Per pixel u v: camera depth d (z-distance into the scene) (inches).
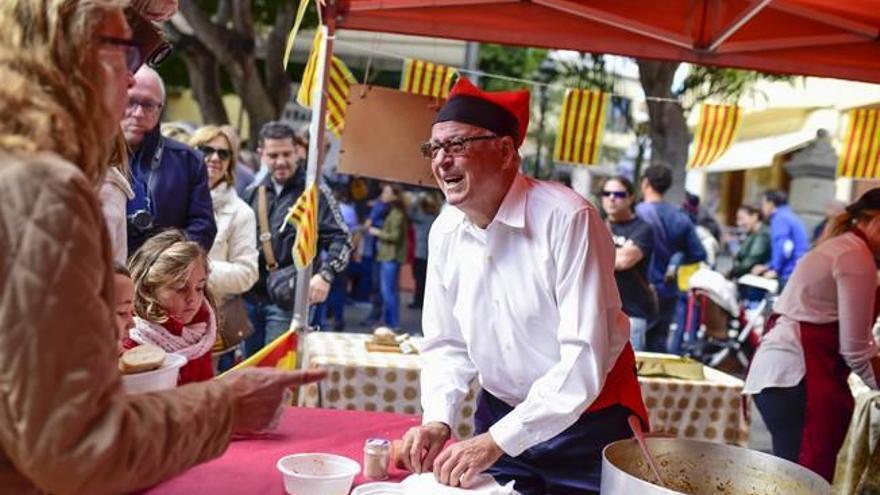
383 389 148.4
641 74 356.2
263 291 180.9
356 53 428.8
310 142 136.1
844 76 161.2
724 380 158.9
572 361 83.4
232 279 156.9
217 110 435.2
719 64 159.9
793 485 73.8
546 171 503.5
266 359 126.3
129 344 94.0
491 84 510.0
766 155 380.5
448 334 98.0
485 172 87.7
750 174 642.8
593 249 85.9
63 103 48.4
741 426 154.6
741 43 158.2
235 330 158.7
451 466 79.2
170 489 71.8
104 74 50.4
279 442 86.8
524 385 94.0
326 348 161.8
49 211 44.6
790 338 144.3
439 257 95.9
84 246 45.5
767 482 75.9
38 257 44.1
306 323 135.0
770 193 357.1
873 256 144.3
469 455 79.8
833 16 150.6
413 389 148.9
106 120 51.3
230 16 428.8
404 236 386.0
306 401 149.3
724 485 77.8
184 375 98.5
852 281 139.2
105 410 46.3
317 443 87.4
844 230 146.8
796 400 142.7
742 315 331.0
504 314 90.6
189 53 429.7
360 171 146.8
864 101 316.5
